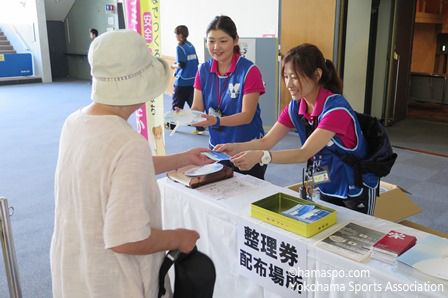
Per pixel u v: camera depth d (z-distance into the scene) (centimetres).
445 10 868
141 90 109
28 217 345
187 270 119
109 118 109
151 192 111
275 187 196
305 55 171
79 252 112
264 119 620
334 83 180
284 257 151
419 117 707
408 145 541
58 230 116
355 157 179
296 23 572
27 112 793
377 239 145
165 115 217
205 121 214
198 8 780
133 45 107
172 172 207
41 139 598
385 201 221
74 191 109
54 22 1370
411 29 662
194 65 617
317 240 145
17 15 1288
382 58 620
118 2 1089
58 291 117
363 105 621
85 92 1060
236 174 215
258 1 638
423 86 782
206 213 180
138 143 107
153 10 343
